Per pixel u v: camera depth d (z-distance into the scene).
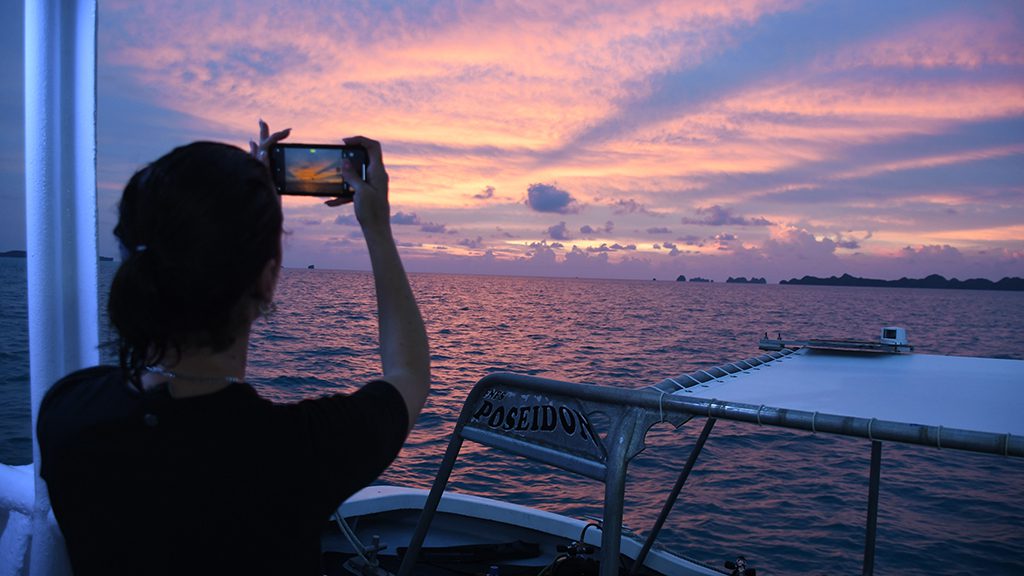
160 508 0.74
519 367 28.20
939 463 12.03
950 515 9.06
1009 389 2.19
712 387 2.18
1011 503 9.59
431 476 10.64
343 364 24.45
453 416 15.70
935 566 7.32
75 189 1.60
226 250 0.70
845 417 1.64
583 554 3.21
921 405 1.89
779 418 1.70
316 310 58.34
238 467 0.74
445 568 3.31
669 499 2.88
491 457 11.75
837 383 2.29
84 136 1.58
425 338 0.93
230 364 0.80
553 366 29.11
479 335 45.56
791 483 10.54
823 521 8.71
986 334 65.31
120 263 0.73
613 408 1.83
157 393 0.76
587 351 36.97
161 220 0.70
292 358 25.73
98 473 0.75
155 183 0.72
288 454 0.75
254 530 0.75
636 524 8.52
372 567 3.07
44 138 1.56
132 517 0.74
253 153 0.93
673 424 1.78
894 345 3.18
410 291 0.94
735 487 10.27
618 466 1.77
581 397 1.88
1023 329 76.19
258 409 0.77
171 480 0.74
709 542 7.94
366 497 3.55
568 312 80.88
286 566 0.76
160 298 0.71
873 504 2.89
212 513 0.74
